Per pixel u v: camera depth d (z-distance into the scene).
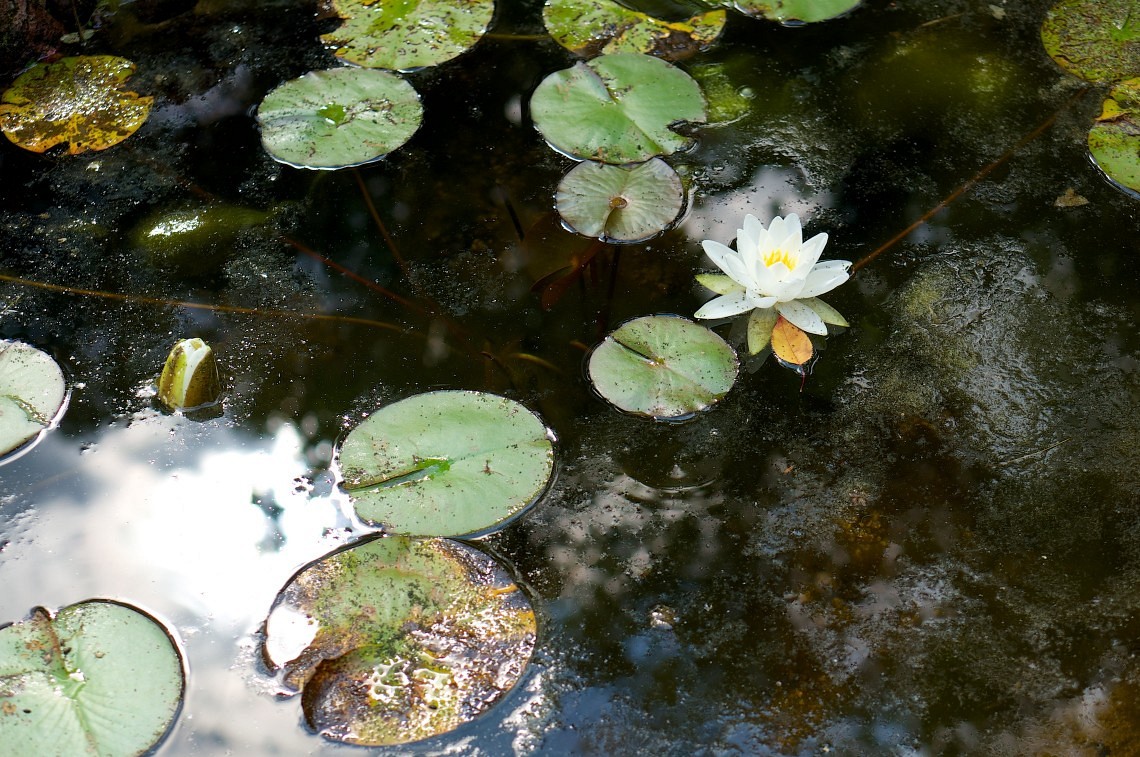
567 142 2.49
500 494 1.76
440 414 1.87
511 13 2.94
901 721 1.51
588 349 2.05
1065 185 2.39
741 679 1.56
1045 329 2.09
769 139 2.52
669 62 2.74
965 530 1.76
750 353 2.05
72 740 1.43
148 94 2.70
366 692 1.51
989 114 2.58
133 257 2.28
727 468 1.86
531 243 2.27
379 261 2.25
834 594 1.67
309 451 1.88
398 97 2.62
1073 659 1.58
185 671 1.57
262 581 1.69
